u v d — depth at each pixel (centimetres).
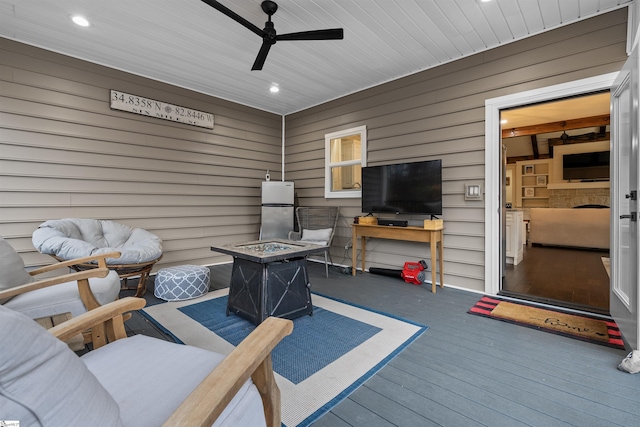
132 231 378
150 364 107
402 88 408
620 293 226
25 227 328
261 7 264
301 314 269
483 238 341
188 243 454
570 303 296
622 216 209
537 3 262
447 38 317
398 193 393
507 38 317
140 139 405
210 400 72
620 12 262
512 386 172
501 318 268
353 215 475
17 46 319
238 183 515
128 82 393
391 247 427
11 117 318
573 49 285
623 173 229
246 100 506
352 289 358
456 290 353
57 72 343
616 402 158
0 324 45
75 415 54
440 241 359
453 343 223
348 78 419
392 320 264
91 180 368
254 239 538
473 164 347
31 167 331
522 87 313
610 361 197
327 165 507
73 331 110
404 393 166
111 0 257
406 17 283
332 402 158
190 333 239
